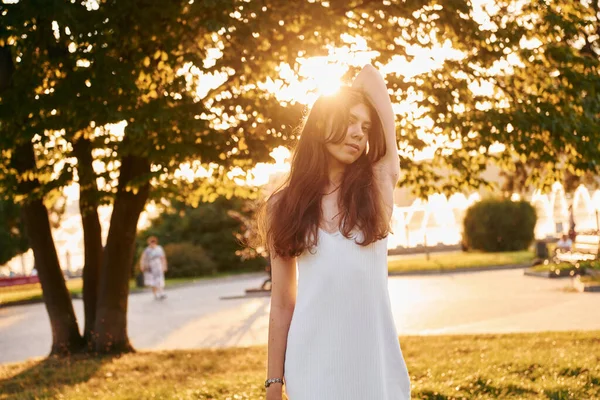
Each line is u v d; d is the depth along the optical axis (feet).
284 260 8.80
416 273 101.60
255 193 43.73
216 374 33.12
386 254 8.70
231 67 30.12
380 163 9.00
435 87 33.47
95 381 32.86
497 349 34.27
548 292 65.31
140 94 29.63
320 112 8.72
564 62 34.14
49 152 43.06
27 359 45.80
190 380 31.40
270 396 8.75
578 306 53.52
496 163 36.55
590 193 146.10
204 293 92.02
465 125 31.99
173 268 128.57
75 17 28.32
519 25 34.81
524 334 39.58
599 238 87.10
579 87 34.17
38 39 29.17
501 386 24.25
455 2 31.30
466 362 30.45
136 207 40.78
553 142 33.24
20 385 32.60
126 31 29.04
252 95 32.94
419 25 32.71
